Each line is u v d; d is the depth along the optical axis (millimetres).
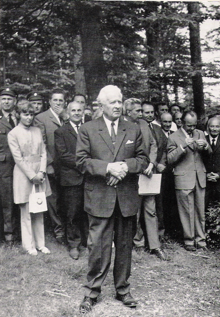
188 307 3990
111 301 4043
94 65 7680
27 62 10422
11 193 5395
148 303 4047
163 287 4434
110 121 3941
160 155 5773
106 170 3676
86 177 3914
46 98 10539
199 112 10758
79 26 7895
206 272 4867
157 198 5801
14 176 5191
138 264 5066
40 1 7293
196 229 5762
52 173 5602
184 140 5750
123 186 3828
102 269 3865
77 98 5855
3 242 5469
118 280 3979
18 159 5105
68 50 9797
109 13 7367
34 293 4152
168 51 10977
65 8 7438
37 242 5336
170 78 8922
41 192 5070
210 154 5836
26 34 8148
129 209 3830
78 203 5238
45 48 9000
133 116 5395
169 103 10477
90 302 3875
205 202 5953
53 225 5758
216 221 5684
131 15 7406
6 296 4078
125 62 8500
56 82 11844
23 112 5227
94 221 3820
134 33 8172
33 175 5086
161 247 5656
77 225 5293
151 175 5266
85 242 5543
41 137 5410
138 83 8766
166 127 6199
